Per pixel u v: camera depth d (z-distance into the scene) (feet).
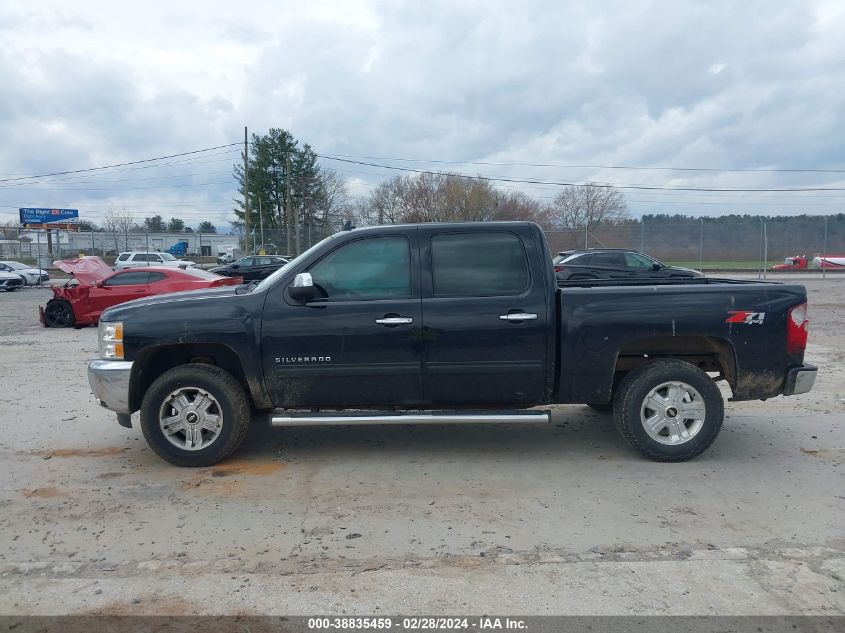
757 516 14.33
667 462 17.78
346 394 17.57
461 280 17.44
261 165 205.77
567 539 13.28
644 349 18.20
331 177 211.20
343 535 13.57
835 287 82.99
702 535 13.42
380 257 17.62
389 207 173.27
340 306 17.31
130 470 17.66
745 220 108.58
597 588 11.39
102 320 17.99
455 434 20.77
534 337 17.21
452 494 15.75
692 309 17.16
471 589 11.41
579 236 107.14
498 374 17.37
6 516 14.69
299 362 17.31
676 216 142.41
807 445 19.27
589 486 16.16
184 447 17.70
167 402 17.61
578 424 21.76
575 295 17.28
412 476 17.01
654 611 10.68
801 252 108.88
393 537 13.46
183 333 17.25
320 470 17.53
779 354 17.39
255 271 92.32
